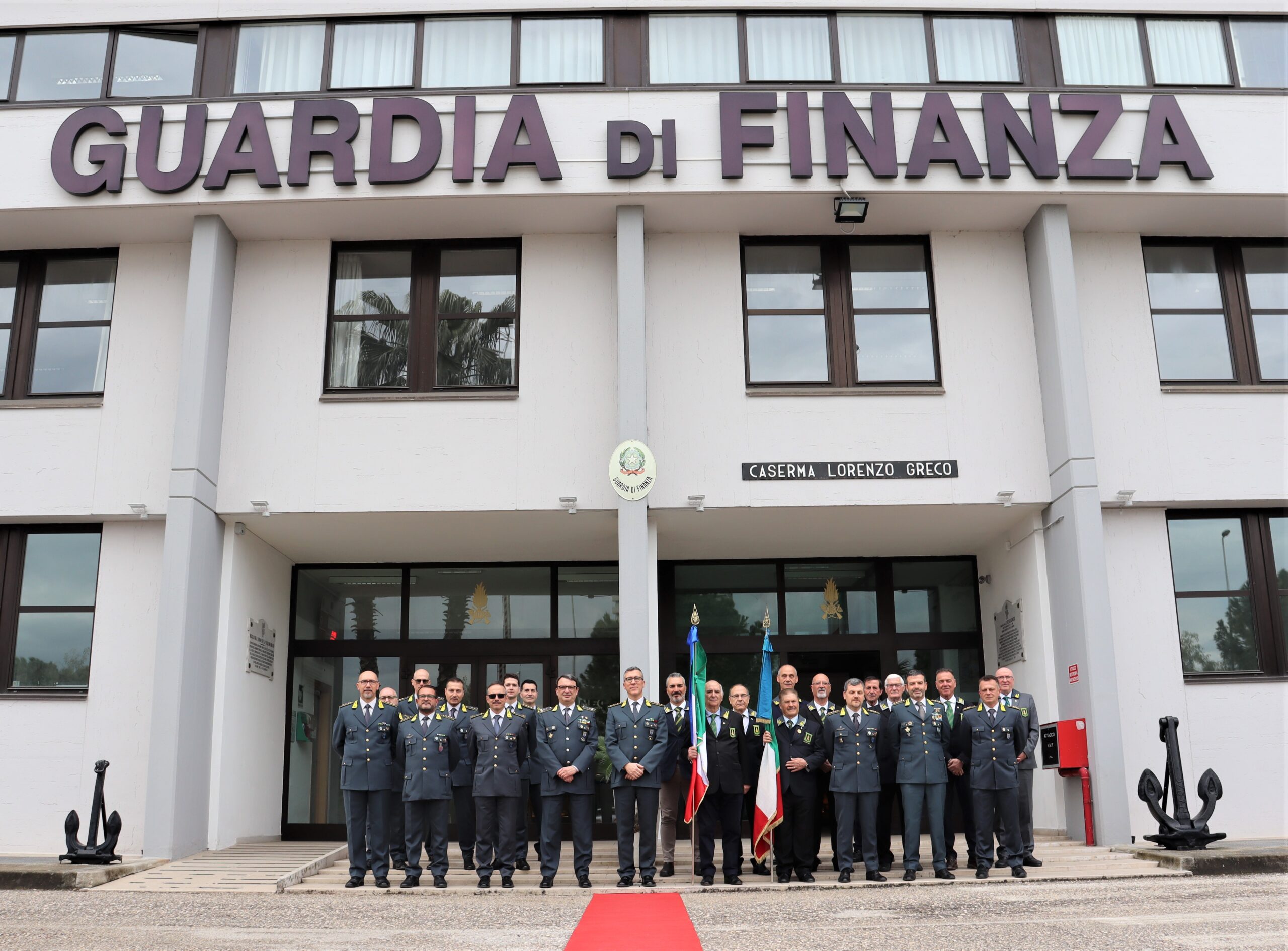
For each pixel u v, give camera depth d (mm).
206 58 14930
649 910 9172
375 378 14875
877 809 11742
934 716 11188
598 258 15047
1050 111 14492
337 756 16125
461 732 11594
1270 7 15312
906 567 16922
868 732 11070
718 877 11445
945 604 16797
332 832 15852
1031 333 14938
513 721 11227
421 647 16438
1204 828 11883
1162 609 14602
